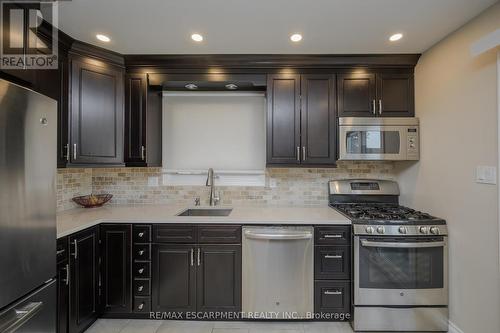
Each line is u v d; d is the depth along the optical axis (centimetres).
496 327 162
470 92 181
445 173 204
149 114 252
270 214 233
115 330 208
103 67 233
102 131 231
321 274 213
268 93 247
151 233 218
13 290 123
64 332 176
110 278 218
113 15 176
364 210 241
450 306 200
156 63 244
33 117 133
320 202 278
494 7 163
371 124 239
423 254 203
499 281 160
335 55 237
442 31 196
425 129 229
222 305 217
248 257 215
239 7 168
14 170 122
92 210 250
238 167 285
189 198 285
